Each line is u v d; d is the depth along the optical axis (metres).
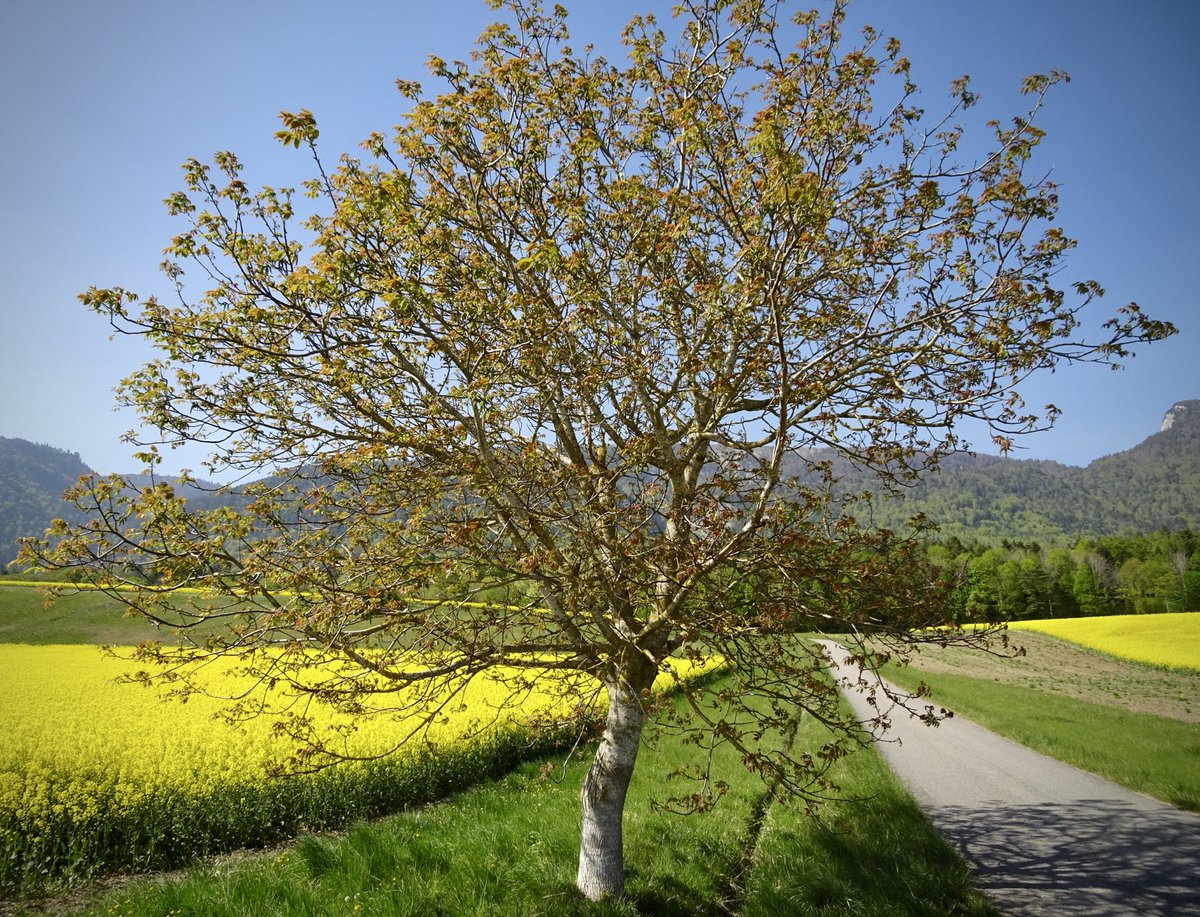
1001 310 6.10
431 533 6.01
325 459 6.22
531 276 6.47
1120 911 7.49
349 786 11.95
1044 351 5.86
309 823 11.45
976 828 10.55
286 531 6.57
